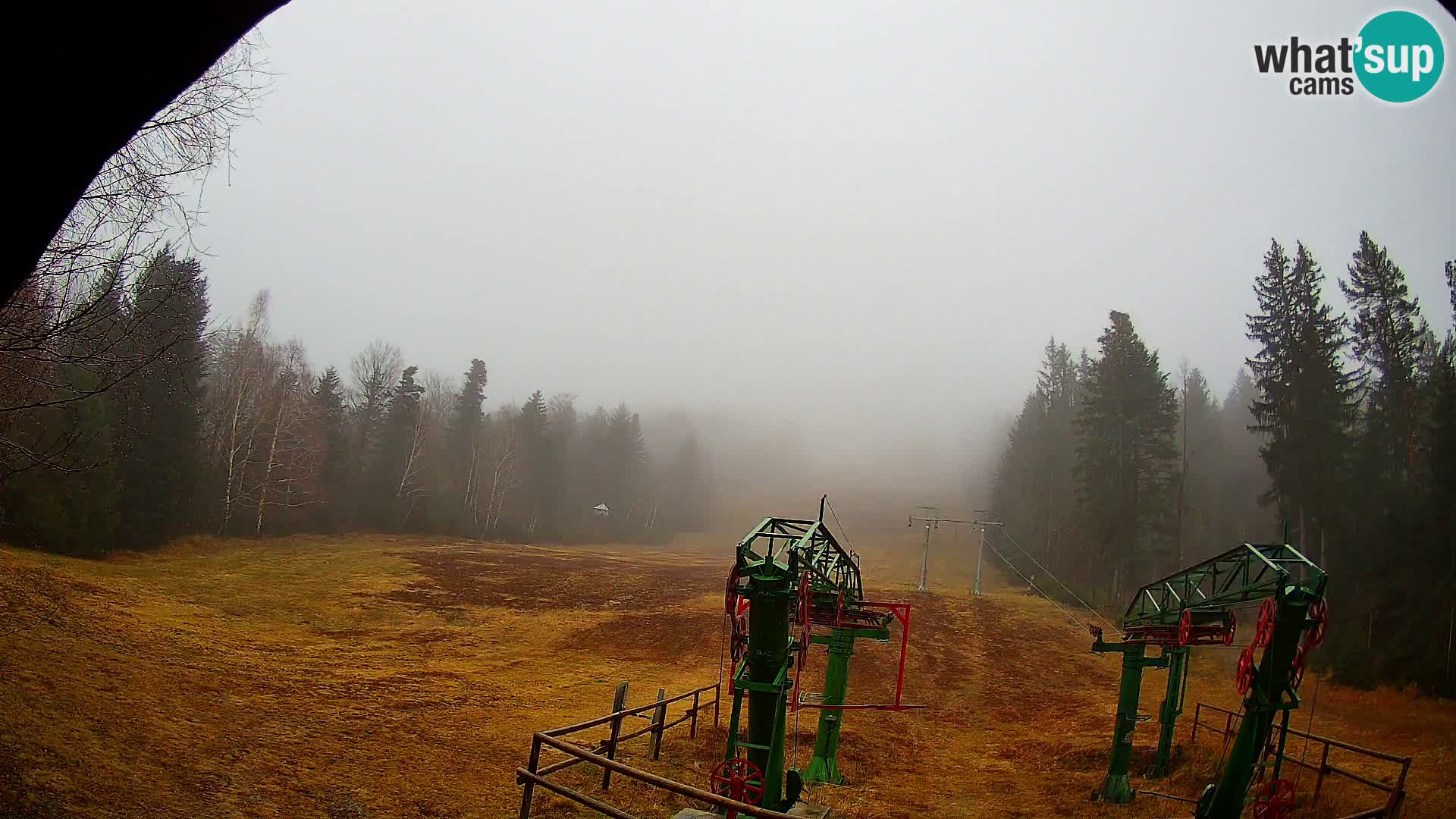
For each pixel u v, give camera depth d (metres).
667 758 16.94
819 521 13.97
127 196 8.00
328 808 11.73
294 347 67.50
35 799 9.67
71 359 7.94
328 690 19.98
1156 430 52.28
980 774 20.16
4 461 9.17
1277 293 42.56
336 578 41.78
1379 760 19.58
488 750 16.23
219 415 55.44
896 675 33.03
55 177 3.25
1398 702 27.31
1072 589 56.41
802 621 12.58
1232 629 15.92
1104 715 27.55
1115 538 51.12
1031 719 28.33
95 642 19.33
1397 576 32.25
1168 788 18.00
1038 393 79.44
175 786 11.46
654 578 51.53
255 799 11.59
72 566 32.47
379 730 16.64
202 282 26.70
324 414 66.44
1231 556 15.94
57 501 34.88
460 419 87.25
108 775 11.14
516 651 30.88
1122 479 51.28
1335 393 38.78
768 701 11.49
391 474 72.06
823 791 16.81
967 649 38.75
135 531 41.69
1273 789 12.16
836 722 18.05
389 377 81.19
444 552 57.72
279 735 15.16
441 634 32.38
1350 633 33.59
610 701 23.23
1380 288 39.53
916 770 19.97
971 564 80.56
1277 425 41.72
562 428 110.75
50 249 7.49
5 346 7.35
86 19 3.00
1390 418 38.47
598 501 107.88
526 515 90.56
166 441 44.00
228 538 51.91
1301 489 38.66
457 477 85.75
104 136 3.33
